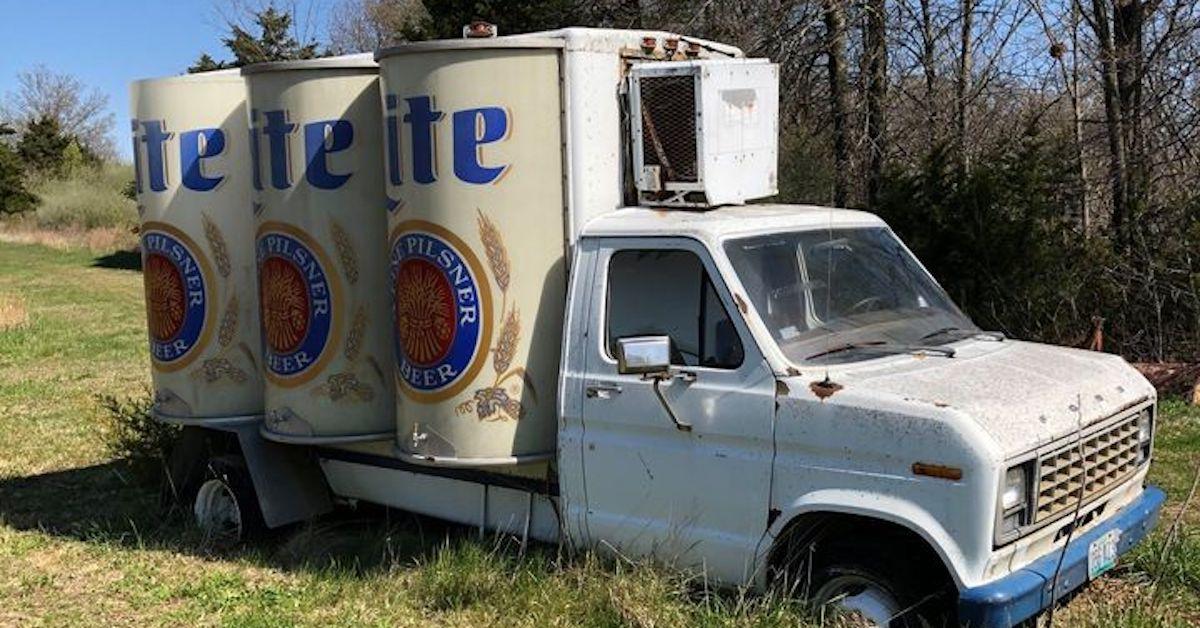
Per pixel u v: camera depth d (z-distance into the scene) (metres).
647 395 5.43
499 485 6.30
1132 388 5.36
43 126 67.56
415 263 6.13
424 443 6.18
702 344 5.33
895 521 4.63
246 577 6.89
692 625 5.18
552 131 5.98
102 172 63.75
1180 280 11.73
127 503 8.81
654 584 5.39
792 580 5.09
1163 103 12.86
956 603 4.61
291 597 6.41
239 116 7.75
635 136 6.17
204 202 7.74
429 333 6.10
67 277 36.00
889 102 14.60
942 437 4.53
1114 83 12.96
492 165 5.95
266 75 6.90
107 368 16.55
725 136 6.06
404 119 6.12
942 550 4.51
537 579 5.86
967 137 13.86
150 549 7.61
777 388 5.02
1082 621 5.19
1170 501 7.47
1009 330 11.57
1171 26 12.84
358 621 5.97
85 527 8.18
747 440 5.11
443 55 5.95
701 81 5.89
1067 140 12.57
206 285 7.79
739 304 5.21
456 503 6.59
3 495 9.19
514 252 5.97
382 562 6.75
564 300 6.01
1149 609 5.30
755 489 5.10
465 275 6.00
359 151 6.79
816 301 5.47
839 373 5.05
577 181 6.00
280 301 6.97
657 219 5.75
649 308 5.54
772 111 6.49
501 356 5.99
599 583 5.55
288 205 6.89
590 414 5.65
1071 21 13.02
